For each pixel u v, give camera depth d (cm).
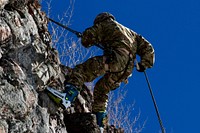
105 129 671
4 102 401
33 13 595
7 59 451
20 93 427
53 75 516
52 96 509
